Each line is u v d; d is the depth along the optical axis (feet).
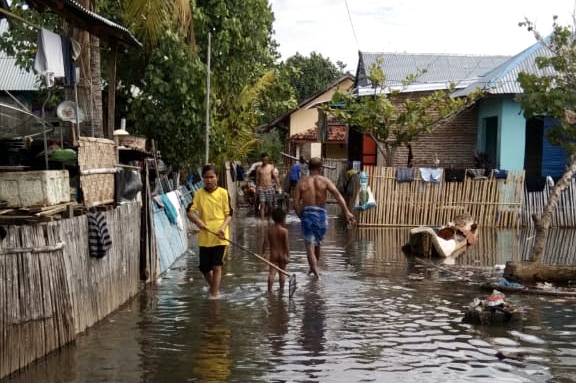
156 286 33.04
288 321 26.08
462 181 60.29
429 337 23.94
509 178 60.03
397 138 62.44
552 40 40.32
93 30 28.73
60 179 23.67
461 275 36.37
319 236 36.06
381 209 60.59
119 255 28.17
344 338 23.71
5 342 18.45
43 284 20.54
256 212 74.90
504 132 64.59
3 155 28.91
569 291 31.48
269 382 19.03
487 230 58.08
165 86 48.26
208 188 30.63
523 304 29.25
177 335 23.85
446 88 70.23
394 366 20.61
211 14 53.01
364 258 42.39
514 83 63.31
